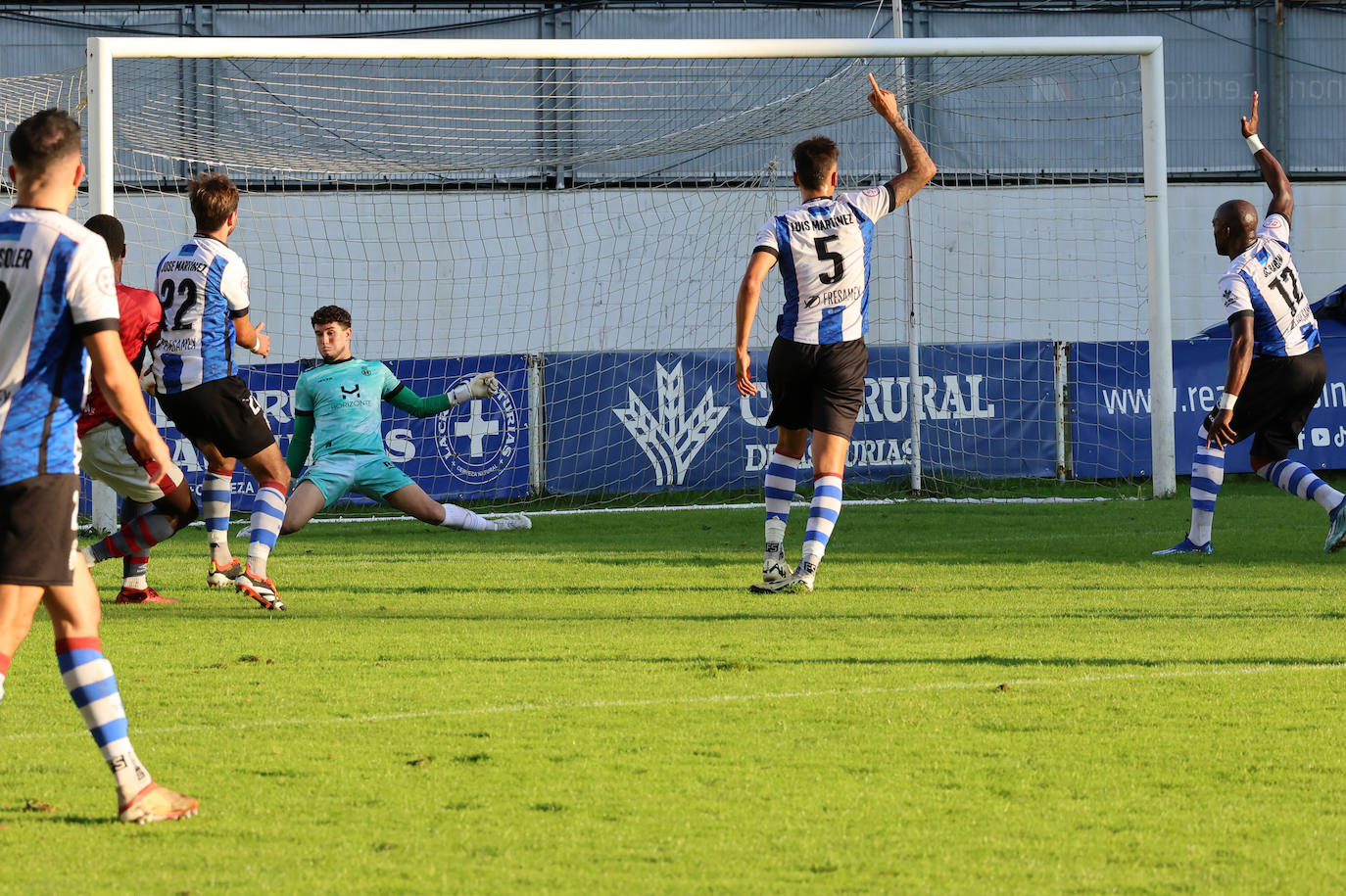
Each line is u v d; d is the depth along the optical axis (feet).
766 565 67.10
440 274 165.78
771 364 65.98
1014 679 44.27
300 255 161.48
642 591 67.56
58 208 29.91
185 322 62.85
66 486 29.30
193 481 122.01
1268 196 174.19
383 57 104.22
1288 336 77.20
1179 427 133.59
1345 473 136.98
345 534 104.12
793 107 131.23
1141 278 171.63
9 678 45.75
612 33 170.50
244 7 168.96
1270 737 36.29
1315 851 27.12
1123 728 37.45
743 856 26.89
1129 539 90.58
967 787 31.73
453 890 24.99
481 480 126.52
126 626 57.06
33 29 167.94
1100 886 25.12
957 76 142.72
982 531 97.40
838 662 47.34
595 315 166.81
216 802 30.73
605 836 28.17
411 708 40.40
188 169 151.84
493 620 58.44
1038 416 131.03
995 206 170.09
